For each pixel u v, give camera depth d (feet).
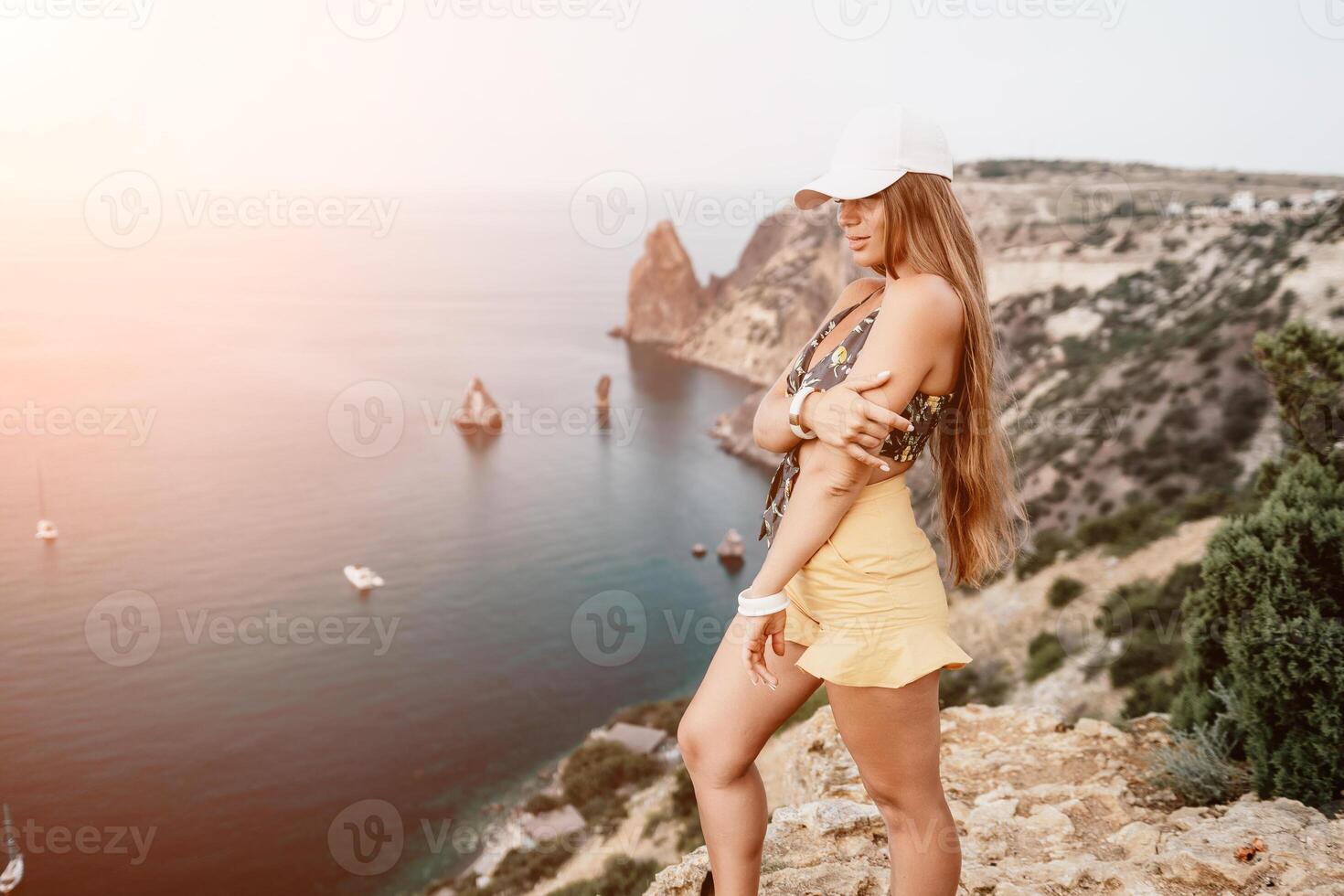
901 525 4.83
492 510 281.95
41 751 152.35
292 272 648.38
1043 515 110.11
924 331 4.47
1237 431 104.73
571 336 499.10
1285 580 10.14
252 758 149.69
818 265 389.80
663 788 63.00
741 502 284.20
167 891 112.88
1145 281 165.89
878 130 4.65
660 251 494.18
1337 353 13.99
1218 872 7.18
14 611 205.26
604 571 236.02
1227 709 11.25
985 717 13.08
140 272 572.10
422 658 189.37
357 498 291.79
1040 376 152.25
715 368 437.58
